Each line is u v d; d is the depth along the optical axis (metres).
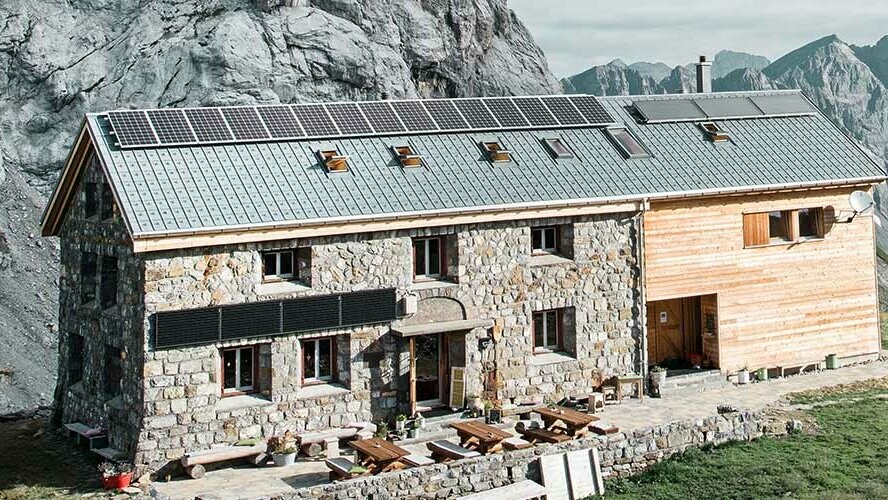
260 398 25.83
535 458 24.52
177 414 24.55
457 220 27.91
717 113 36.75
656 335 34.06
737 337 33.44
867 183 35.44
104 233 26.95
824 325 35.22
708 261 32.75
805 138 36.59
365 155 29.20
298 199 26.52
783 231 34.78
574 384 30.23
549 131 32.91
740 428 27.41
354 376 26.84
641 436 25.95
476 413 28.36
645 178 31.69
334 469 23.53
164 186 25.66
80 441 27.39
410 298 27.27
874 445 26.16
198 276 24.81
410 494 23.06
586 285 30.39
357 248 26.88
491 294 28.84
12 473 24.97
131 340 25.22
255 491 23.00
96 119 27.56
